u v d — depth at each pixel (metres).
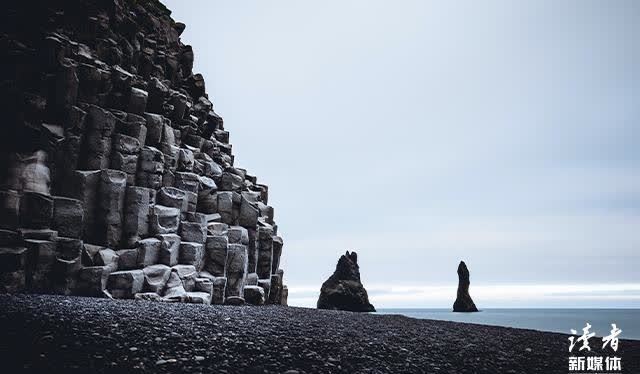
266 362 8.32
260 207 35.22
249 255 30.97
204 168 31.55
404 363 9.65
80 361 7.18
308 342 11.18
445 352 11.88
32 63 22.50
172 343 9.20
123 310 13.97
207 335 10.63
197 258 25.48
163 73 31.44
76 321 10.75
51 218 21.02
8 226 19.67
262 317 16.78
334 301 72.31
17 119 21.38
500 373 9.55
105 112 24.27
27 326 9.55
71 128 23.06
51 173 22.03
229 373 7.29
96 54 25.91
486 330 20.00
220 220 29.89
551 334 20.28
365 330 15.55
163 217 25.03
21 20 23.09
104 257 21.62
